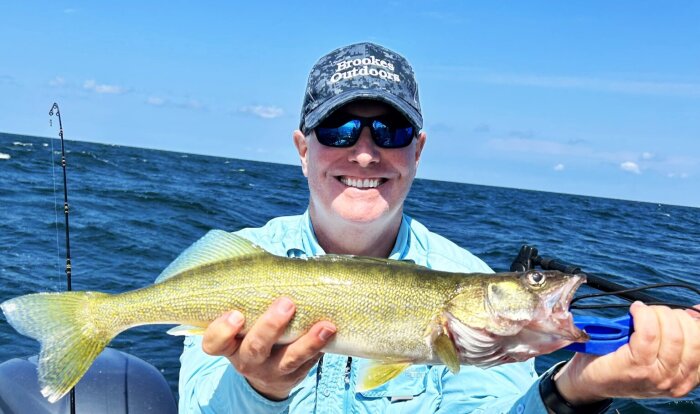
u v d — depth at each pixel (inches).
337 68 30.8
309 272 26.4
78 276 85.5
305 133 31.9
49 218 123.6
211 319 26.6
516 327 25.9
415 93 31.8
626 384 21.6
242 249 27.1
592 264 128.6
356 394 29.3
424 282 27.0
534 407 24.5
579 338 22.5
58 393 26.2
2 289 75.9
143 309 27.1
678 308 23.6
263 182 338.0
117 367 38.3
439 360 26.8
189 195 193.9
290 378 25.3
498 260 119.3
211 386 28.7
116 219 131.1
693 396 53.7
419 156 35.2
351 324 26.3
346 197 31.1
